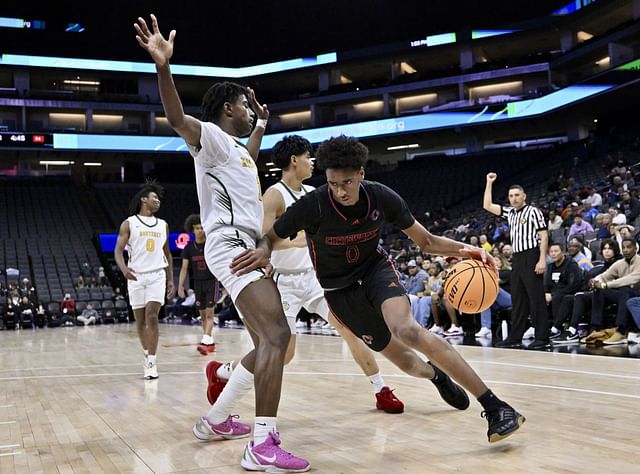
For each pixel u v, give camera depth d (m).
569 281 7.33
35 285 18.61
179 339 9.83
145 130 28.19
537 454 2.36
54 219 23.23
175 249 23.05
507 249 8.62
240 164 2.76
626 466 2.17
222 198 2.69
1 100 24.81
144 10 26.48
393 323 2.55
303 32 27.62
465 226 15.48
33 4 25.39
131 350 8.31
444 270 9.01
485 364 5.14
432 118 24.34
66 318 16.73
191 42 27.70
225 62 28.31
